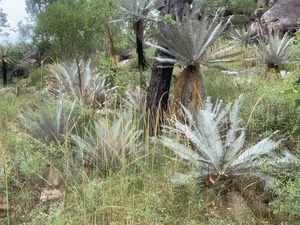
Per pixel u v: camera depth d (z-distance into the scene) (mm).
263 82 5465
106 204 2812
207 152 3084
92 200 2805
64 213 2707
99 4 15656
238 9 15219
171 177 2947
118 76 6406
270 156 3111
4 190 3150
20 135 3934
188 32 4301
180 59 4473
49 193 3184
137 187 3096
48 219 2709
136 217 2609
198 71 4512
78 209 2736
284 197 2533
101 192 2961
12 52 18375
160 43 4523
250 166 2965
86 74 6383
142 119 4738
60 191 3205
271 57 6684
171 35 4371
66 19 15055
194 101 4348
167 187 2898
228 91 5777
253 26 13383
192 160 3049
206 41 4402
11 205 3000
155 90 4832
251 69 6750
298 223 2336
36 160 3334
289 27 11312
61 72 6496
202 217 2596
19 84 11547
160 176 3150
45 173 3379
